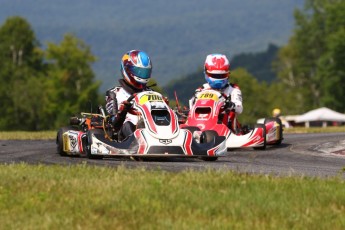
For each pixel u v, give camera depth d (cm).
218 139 5516
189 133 5434
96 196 3603
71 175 4106
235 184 3844
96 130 5519
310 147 6831
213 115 6694
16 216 3322
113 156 5441
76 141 5778
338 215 3378
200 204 3469
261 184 3869
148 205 3444
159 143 5278
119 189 3697
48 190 3731
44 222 3206
